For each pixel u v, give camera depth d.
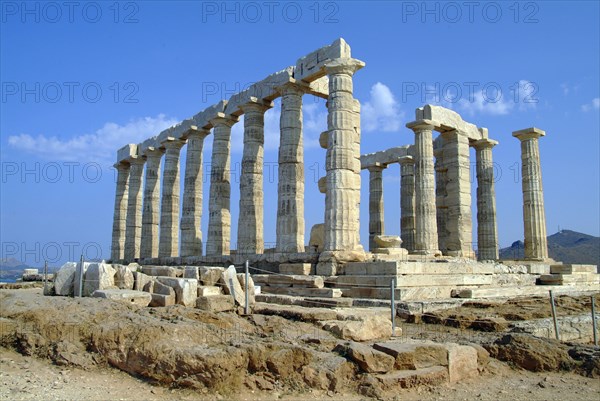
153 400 7.40
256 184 27.64
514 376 9.70
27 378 7.99
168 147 35.72
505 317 14.82
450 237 28.38
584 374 9.76
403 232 33.75
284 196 24.95
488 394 8.53
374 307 15.85
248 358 8.10
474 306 16.62
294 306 14.24
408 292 16.88
